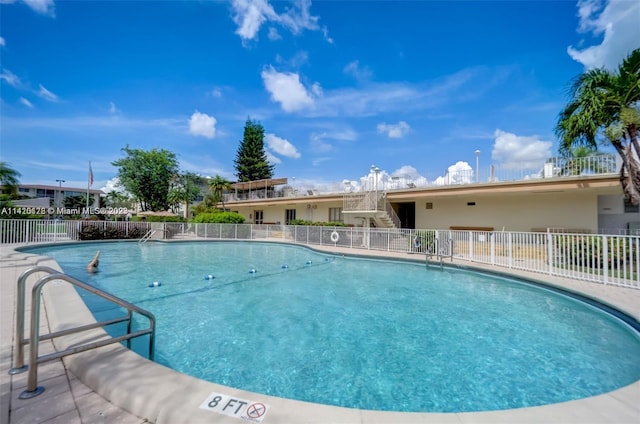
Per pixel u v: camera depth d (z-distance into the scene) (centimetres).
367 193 1794
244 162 4391
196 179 3928
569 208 1377
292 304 650
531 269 865
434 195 1605
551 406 211
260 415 190
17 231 1420
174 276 938
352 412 196
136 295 713
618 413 203
